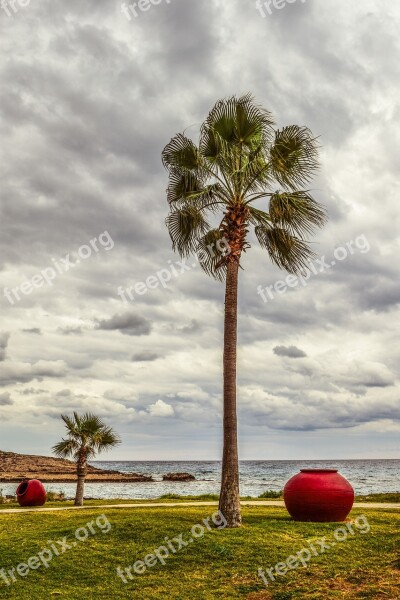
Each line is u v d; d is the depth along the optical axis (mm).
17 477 106625
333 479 20000
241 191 21078
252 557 15609
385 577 13797
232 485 18984
